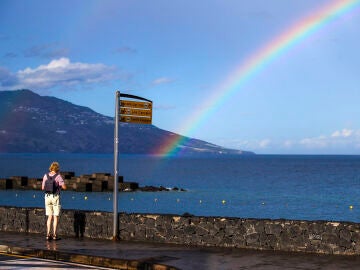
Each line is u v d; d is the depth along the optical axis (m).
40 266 11.45
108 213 14.93
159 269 10.87
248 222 13.02
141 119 14.91
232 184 97.75
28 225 16.38
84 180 80.38
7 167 185.88
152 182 106.94
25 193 76.12
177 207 57.72
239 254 12.19
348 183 98.88
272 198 67.81
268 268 10.52
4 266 11.41
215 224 13.41
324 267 10.55
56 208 14.65
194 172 158.38
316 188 85.50
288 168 192.38
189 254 12.22
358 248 11.83
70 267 11.38
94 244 13.85
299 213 50.97
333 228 12.06
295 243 12.45
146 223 14.35
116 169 14.70
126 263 11.38
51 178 14.63
